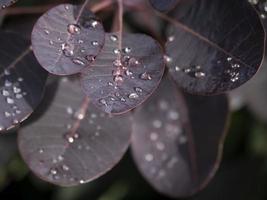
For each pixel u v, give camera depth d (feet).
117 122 1.82
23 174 2.48
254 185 2.50
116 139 1.81
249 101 2.25
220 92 1.64
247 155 2.53
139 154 1.94
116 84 1.55
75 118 1.81
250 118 2.52
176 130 1.94
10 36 1.77
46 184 2.49
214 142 1.90
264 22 1.75
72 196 2.45
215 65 1.67
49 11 1.60
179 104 1.94
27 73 1.72
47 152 1.77
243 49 1.64
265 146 2.52
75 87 1.83
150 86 1.55
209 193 2.48
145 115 1.94
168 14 1.76
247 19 1.65
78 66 1.55
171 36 1.74
